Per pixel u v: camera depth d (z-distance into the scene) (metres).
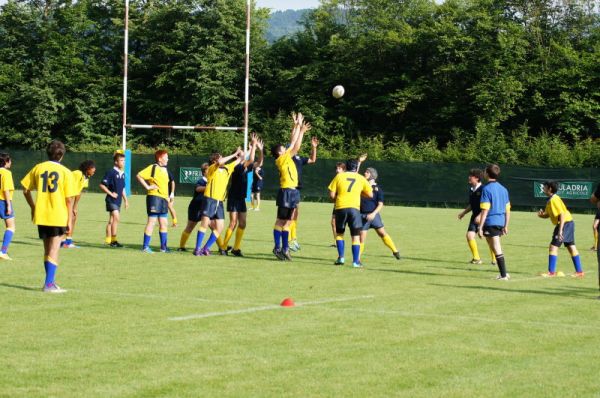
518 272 20.80
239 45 84.81
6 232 20.94
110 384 8.98
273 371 9.66
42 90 82.31
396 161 59.50
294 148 22.62
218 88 82.12
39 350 10.57
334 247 26.70
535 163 61.88
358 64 83.06
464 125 79.31
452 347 11.15
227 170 23.08
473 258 22.80
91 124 85.00
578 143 63.62
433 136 75.75
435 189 58.22
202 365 9.91
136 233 29.91
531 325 12.88
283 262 21.83
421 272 20.20
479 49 76.50
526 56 79.31
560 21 83.75
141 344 11.00
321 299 15.23
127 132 85.88
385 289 16.84
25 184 15.39
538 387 9.18
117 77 86.50
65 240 24.28
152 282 17.23
